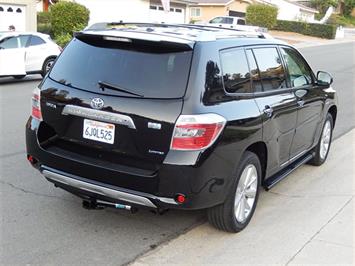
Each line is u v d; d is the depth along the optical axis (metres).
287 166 5.86
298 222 5.05
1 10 23.72
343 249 4.46
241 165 4.50
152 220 4.95
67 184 4.41
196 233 4.71
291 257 4.30
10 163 6.52
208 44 4.29
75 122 4.37
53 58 16.56
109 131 4.17
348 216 5.24
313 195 5.88
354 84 16.61
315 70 20.59
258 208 5.41
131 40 4.26
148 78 4.13
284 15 60.72
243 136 4.37
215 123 4.02
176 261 4.17
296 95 5.60
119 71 4.25
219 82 4.27
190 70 4.07
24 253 4.18
